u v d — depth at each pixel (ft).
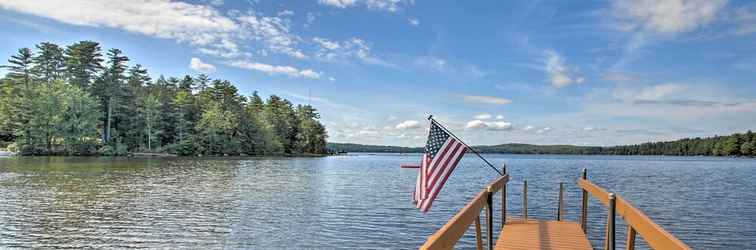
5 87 273.54
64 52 288.30
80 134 254.27
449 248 14.17
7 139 288.10
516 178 173.47
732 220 67.00
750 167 296.92
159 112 301.43
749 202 89.97
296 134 434.71
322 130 483.92
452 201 87.71
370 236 51.75
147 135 301.02
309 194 95.40
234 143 342.23
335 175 164.96
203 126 321.73
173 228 54.75
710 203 88.38
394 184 125.80
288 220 61.31
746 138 603.26
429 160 31.68
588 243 30.73
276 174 161.17
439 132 32.17
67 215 62.59
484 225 58.23
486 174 207.92
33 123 242.78
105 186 102.12
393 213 68.44
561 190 45.68
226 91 360.07
